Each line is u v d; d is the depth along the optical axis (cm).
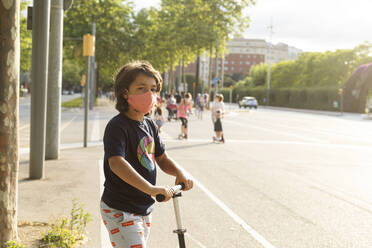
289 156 1209
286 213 606
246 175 895
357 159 1187
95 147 1234
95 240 459
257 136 1795
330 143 1598
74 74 11138
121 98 253
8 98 388
